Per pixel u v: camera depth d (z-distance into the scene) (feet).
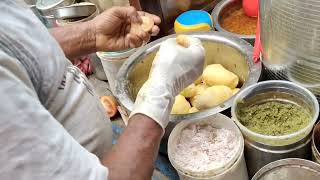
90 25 3.04
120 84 3.56
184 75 2.59
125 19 3.16
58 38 2.93
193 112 3.23
